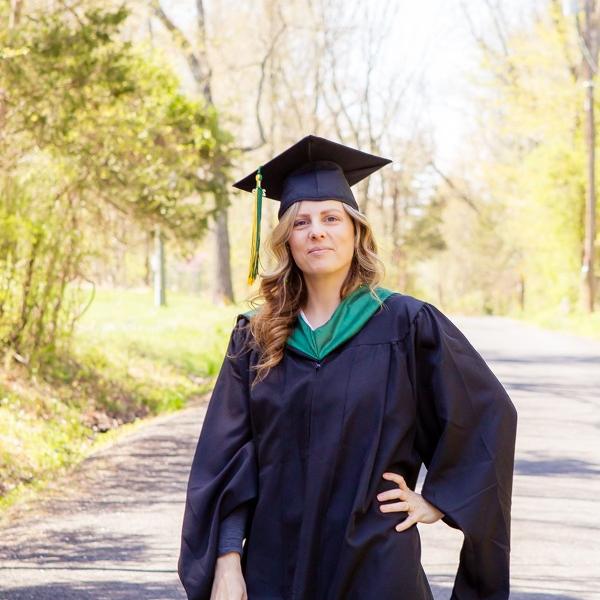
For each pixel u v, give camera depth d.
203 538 3.08
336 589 2.95
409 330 3.10
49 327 13.73
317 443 3.02
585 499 8.20
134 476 9.17
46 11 13.02
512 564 6.42
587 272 40.97
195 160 17.12
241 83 46.72
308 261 3.15
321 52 50.69
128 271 59.19
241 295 59.25
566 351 24.95
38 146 13.31
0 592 5.77
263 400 3.10
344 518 2.98
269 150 49.41
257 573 3.04
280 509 3.05
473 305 97.00
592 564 6.42
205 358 19.17
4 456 9.10
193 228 18.31
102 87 13.12
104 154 14.34
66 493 8.47
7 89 12.12
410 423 3.05
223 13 42.38
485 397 3.12
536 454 10.13
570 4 40.62
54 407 11.55
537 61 43.38
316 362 3.09
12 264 11.92
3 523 7.43
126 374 14.78
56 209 13.64
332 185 3.26
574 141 44.00
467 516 3.02
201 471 3.16
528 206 47.16
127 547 6.75
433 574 6.23
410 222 86.38
